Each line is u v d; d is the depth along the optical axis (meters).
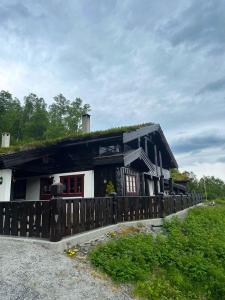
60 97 55.19
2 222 7.68
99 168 13.98
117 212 9.53
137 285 5.67
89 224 7.95
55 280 5.06
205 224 12.04
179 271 6.83
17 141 45.19
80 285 5.09
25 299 4.35
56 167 15.13
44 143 14.61
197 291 6.34
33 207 7.20
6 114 49.56
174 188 28.11
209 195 47.50
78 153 14.77
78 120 52.03
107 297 4.93
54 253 6.18
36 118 51.25
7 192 12.21
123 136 13.02
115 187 13.34
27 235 7.16
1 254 5.90
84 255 6.48
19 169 13.36
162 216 11.60
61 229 6.73
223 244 8.95
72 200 7.28
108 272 5.85
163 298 5.63
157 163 22.33
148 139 19.42
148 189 19.50
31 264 5.49
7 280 4.78
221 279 6.75
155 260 6.91
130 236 8.38
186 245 8.38
